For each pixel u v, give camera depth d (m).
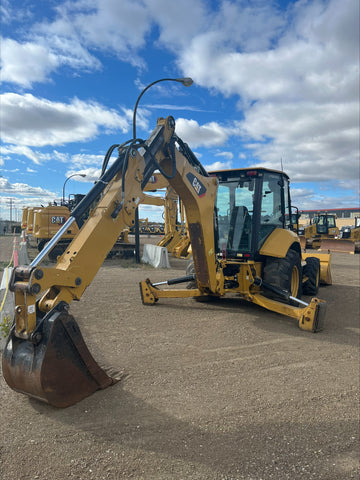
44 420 3.17
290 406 3.53
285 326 6.29
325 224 26.20
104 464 2.62
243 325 6.22
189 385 3.94
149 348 5.05
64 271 3.50
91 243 3.82
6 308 4.90
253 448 2.85
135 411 3.37
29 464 2.60
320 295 9.17
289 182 8.31
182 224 16.67
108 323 6.20
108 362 4.51
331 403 3.62
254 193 6.93
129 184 4.31
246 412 3.40
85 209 3.87
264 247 6.81
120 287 9.54
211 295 7.36
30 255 16.91
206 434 3.03
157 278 11.30
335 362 4.73
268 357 4.82
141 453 2.76
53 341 3.25
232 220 7.16
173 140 5.19
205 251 6.19
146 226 44.53
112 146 4.34
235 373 4.29
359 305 8.15
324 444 2.92
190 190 5.61
